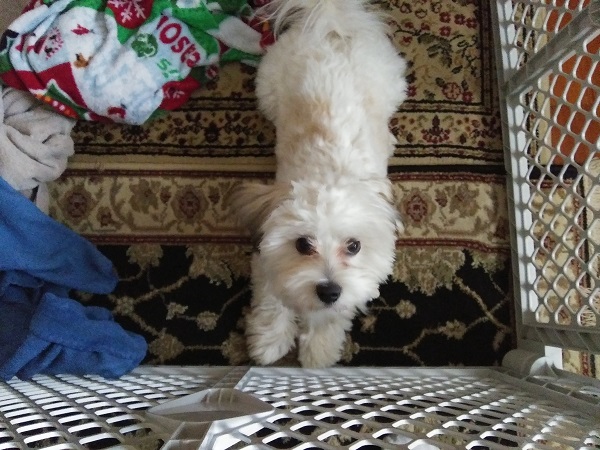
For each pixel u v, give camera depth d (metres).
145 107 1.68
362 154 1.38
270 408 0.98
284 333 1.58
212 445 0.83
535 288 1.65
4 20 1.80
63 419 0.93
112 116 1.70
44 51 1.61
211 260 1.73
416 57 1.84
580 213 1.63
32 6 1.67
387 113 1.62
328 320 1.55
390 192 1.37
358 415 0.99
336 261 1.28
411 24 1.85
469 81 1.83
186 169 1.77
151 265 1.73
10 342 1.43
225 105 1.80
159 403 1.06
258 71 1.67
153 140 1.79
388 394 1.17
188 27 1.71
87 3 1.66
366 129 1.43
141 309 1.71
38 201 1.67
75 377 1.38
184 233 1.75
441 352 1.70
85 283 1.60
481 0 1.87
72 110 1.69
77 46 1.62
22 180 1.60
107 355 1.39
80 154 1.77
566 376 1.42
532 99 1.68
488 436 0.96
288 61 1.55
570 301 1.73
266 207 1.32
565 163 1.52
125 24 1.69
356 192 1.27
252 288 1.63
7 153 1.56
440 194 1.78
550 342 1.51
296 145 1.43
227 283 1.72
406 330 1.72
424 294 1.74
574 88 1.80
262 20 1.72
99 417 0.95
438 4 1.86
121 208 1.75
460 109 1.82
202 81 1.79
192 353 1.69
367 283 1.32
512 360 1.56
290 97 1.51
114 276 1.66
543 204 1.61
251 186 1.35
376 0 1.86
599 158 1.79
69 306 1.41
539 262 1.73
